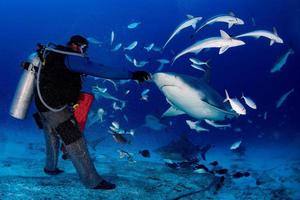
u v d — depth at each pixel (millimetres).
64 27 95125
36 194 4066
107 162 6602
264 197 5504
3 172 5227
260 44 115375
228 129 16125
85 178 4188
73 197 4109
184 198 4777
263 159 9938
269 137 14148
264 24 91750
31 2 95812
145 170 5941
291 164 8016
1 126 12711
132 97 27875
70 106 3969
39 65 3773
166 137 13656
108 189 4406
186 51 4324
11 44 84562
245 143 13312
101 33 87000
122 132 6477
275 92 56500
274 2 85250
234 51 119188
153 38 113938
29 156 7949
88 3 93562
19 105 3939
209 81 6215
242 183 6430
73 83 3805
